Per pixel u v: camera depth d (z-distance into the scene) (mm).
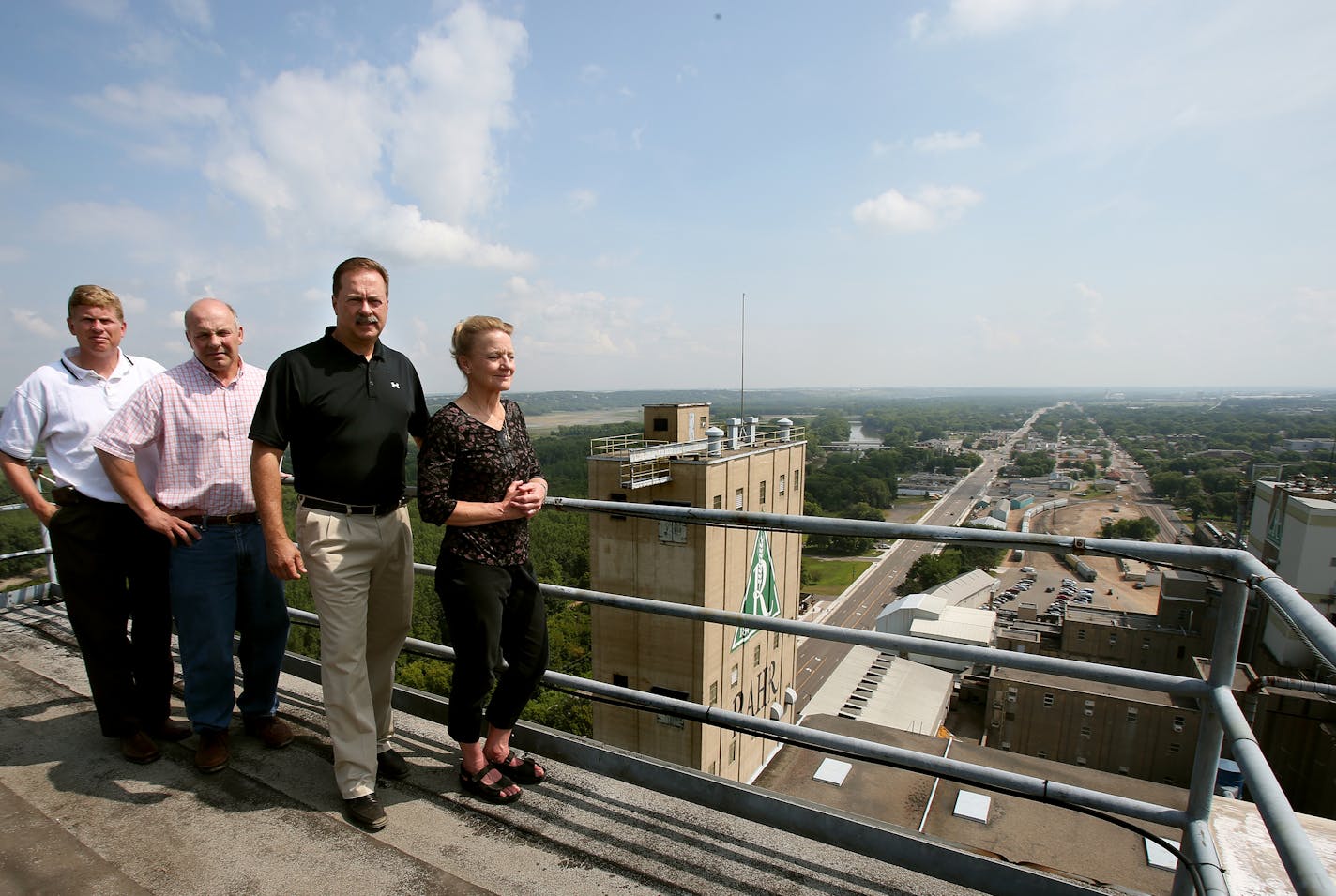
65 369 3379
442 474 2555
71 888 2244
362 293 2629
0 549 14781
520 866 2373
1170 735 33594
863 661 45344
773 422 26188
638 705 2844
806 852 2471
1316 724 25125
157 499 2986
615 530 20562
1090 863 10328
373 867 2357
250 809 2699
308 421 2646
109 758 3082
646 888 2271
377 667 3016
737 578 21766
